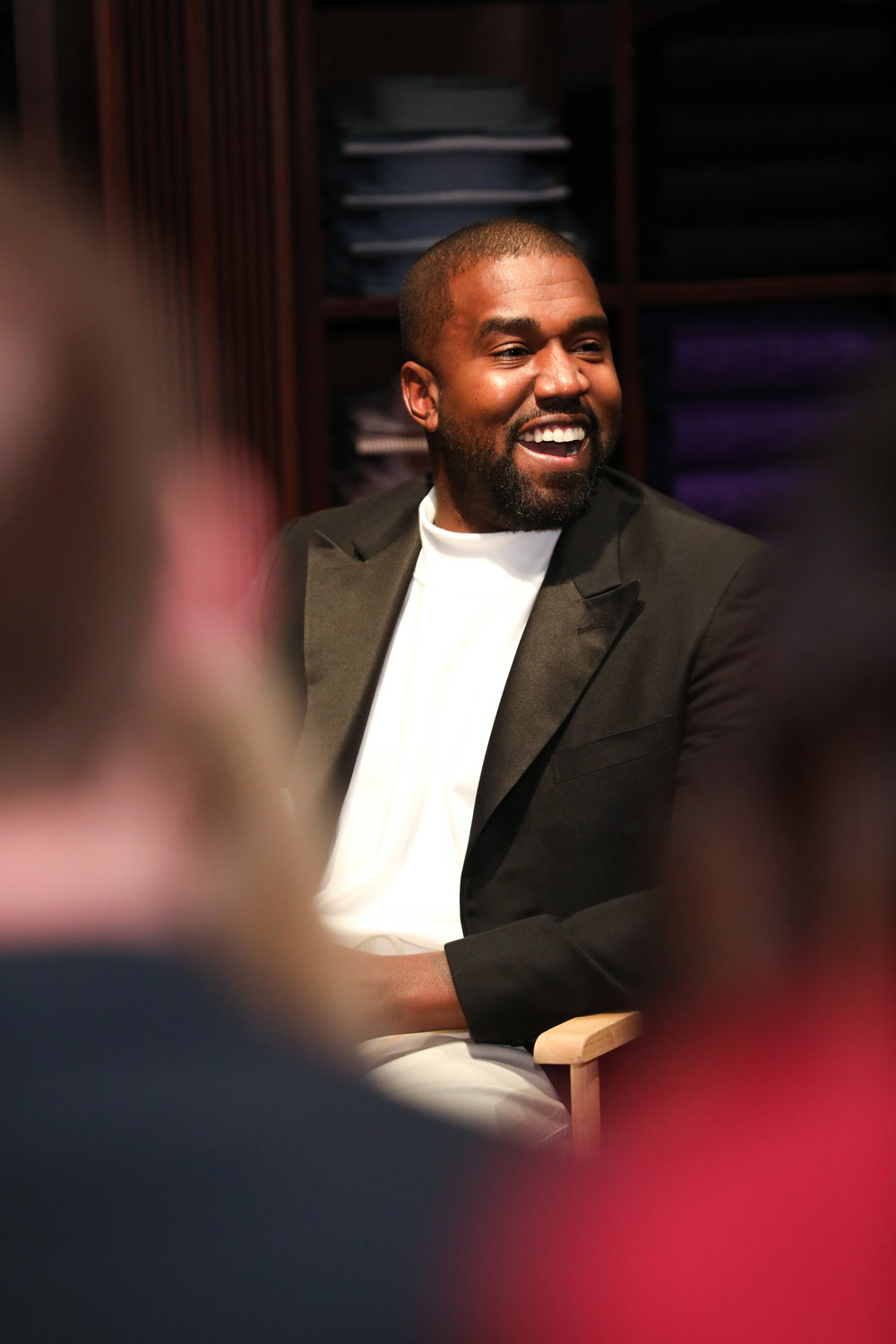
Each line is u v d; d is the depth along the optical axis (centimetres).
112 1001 131
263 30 913
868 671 163
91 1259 125
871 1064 162
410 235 969
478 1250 129
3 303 122
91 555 129
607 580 629
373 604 667
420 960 583
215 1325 124
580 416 619
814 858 173
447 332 629
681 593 621
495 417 620
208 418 902
